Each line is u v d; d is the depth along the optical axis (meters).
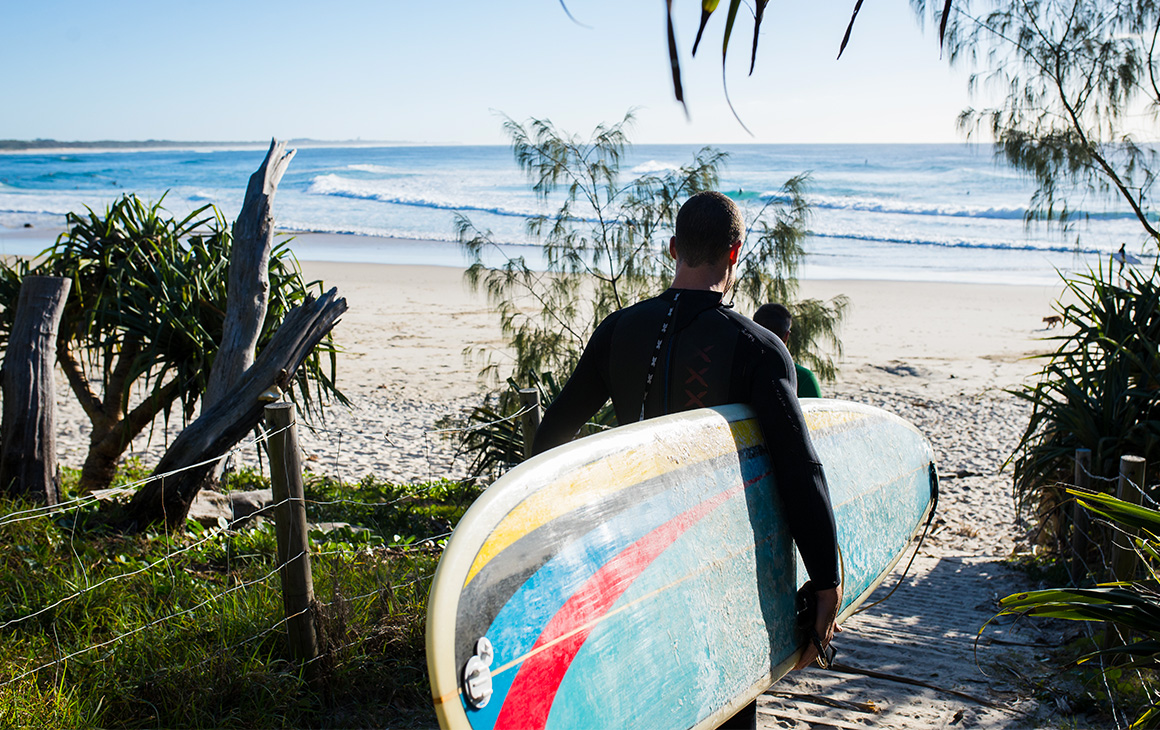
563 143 6.99
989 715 2.89
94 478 5.04
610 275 7.49
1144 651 2.25
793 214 6.88
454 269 23.45
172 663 2.59
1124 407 4.23
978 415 10.27
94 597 3.02
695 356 1.60
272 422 2.53
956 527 6.26
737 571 1.66
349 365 12.73
